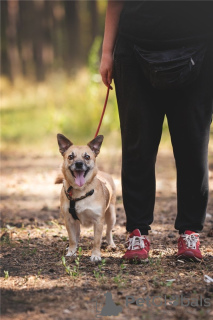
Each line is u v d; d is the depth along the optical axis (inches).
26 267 165.6
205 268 159.9
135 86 157.2
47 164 441.1
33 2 1333.7
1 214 264.1
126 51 156.8
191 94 155.8
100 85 631.8
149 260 165.2
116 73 161.6
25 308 129.4
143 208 166.2
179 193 167.8
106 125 566.9
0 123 717.3
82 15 1636.3
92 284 146.6
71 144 181.8
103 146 508.7
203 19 150.2
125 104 160.6
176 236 209.5
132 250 165.9
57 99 824.3
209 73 155.2
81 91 787.4
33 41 1347.2
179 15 149.6
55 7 1389.0
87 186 172.2
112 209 195.5
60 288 143.6
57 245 194.5
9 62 1326.3
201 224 167.8
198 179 163.2
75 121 603.2
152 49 152.7
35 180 371.9
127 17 155.6
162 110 161.5
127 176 165.2
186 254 165.0
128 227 168.6
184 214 167.8
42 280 151.2
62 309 128.7
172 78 146.9
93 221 175.5
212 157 423.8
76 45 1302.9
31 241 202.5
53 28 1381.6
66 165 173.0
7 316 124.5
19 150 527.2
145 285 144.6
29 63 1380.4
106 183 189.5
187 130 158.6
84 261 171.5
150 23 151.5
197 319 122.4
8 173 402.0
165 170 393.7
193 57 148.5
